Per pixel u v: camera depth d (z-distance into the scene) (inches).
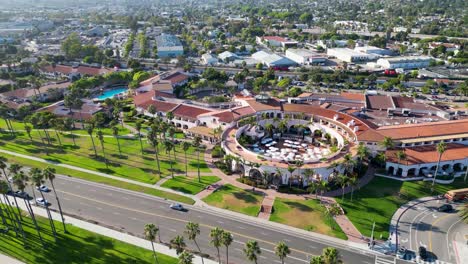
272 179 5398.6
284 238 4170.8
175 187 5260.8
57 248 4001.0
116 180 5472.4
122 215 4606.3
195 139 5905.5
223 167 5802.2
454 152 5856.3
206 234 4237.2
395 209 4717.0
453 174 5556.1
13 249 4003.4
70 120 7431.1
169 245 4037.9
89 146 6692.9
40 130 7485.2
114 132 6392.7
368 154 5649.6
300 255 3890.3
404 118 7583.7
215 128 7052.2
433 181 5275.6
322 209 4709.6
